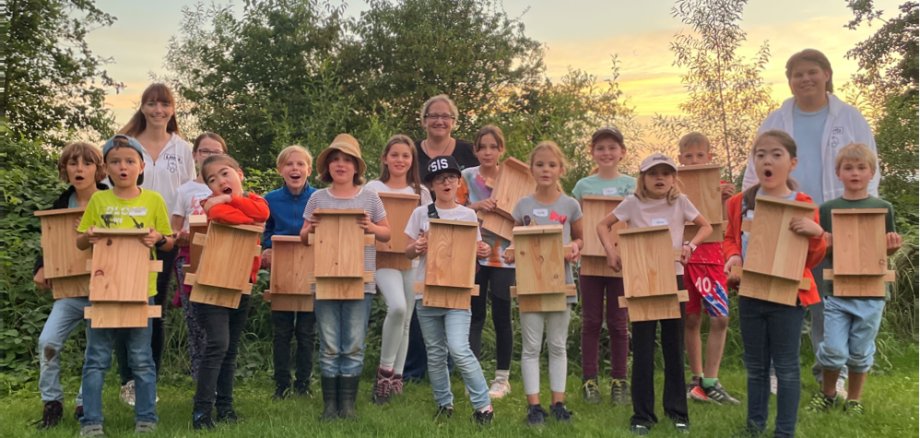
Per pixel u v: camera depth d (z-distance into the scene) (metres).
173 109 5.87
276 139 12.33
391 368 5.65
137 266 4.58
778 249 4.46
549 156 5.48
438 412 5.20
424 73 26.86
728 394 5.83
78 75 25.20
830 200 5.40
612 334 5.72
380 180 6.05
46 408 4.82
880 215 4.93
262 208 4.93
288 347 5.87
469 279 4.95
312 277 5.12
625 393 5.67
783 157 4.67
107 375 6.26
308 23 26.67
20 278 6.90
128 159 4.82
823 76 5.77
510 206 5.84
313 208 5.37
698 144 6.29
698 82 9.46
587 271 5.65
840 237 5.00
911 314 8.15
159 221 4.93
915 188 10.33
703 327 7.55
